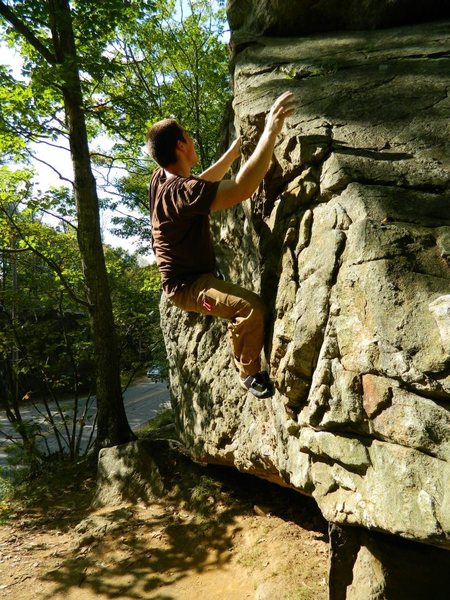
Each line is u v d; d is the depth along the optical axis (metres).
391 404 1.87
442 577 2.39
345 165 2.42
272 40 4.40
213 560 4.30
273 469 3.58
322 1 4.37
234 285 2.67
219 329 4.52
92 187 8.29
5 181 8.55
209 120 12.03
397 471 1.83
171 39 11.27
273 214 2.93
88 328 9.61
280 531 4.35
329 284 2.23
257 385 2.80
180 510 5.23
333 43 4.04
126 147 10.50
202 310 2.73
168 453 6.06
